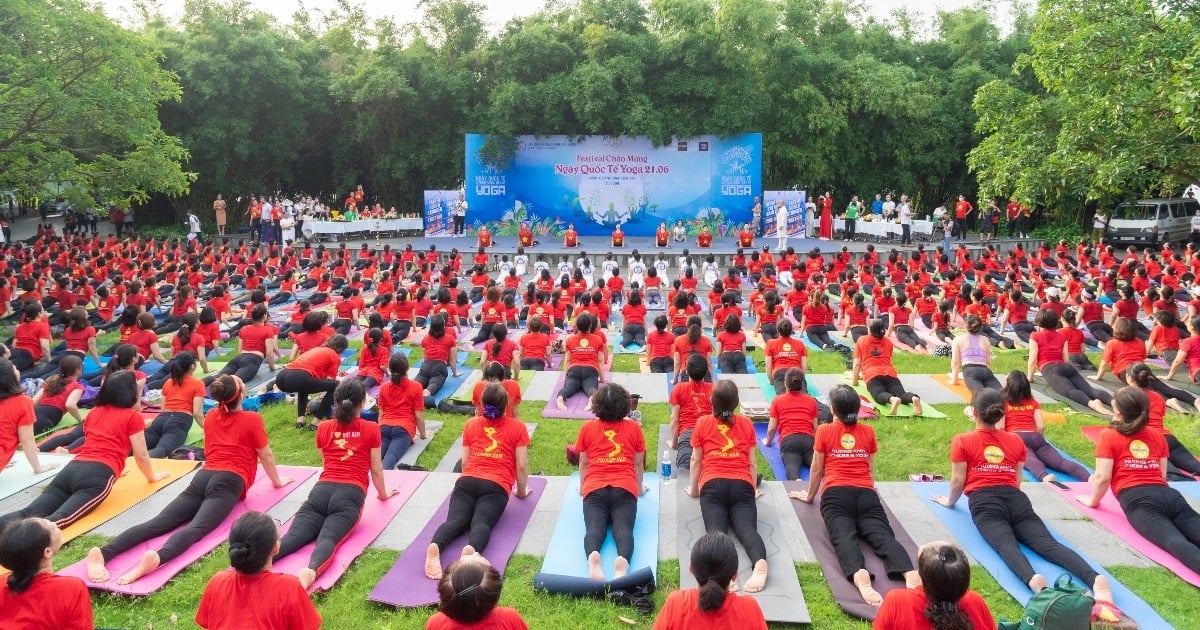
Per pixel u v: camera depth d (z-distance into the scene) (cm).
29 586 353
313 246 2498
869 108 2808
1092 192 1077
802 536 557
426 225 2852
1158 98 979
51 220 3178
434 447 777
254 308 1021
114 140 1584
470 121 2889
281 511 590
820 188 3044
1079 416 855
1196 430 788
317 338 954
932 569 339
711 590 346
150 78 1502
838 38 3028
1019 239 2708
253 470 594
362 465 571
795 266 1725
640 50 2733
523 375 1034
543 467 732
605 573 507
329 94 2895
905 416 849
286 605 370
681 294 1172
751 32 2714
